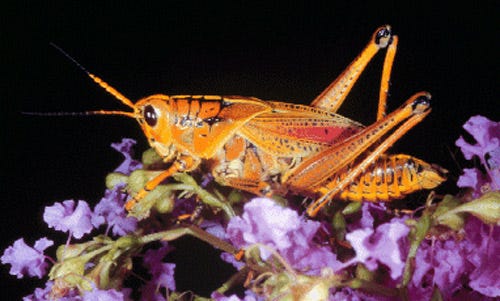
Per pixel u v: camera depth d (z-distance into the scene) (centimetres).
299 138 23
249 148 23
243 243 19
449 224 19
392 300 18
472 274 18
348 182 21
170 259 25
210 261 25
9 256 20
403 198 22
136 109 22
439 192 22
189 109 22
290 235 18
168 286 20
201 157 22
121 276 20
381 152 22
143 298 20
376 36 23
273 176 23
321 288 18
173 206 21
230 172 22
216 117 22
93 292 19
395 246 17
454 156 22
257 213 18
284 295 18
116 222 20
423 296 19
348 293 19
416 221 19
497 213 19
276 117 23
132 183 20
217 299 18
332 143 23
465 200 20
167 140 22
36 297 20
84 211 20
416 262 19
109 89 22
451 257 19
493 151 20
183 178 20
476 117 20
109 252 19
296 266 19
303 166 23
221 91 39
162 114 22
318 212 21
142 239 20
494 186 20
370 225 20
